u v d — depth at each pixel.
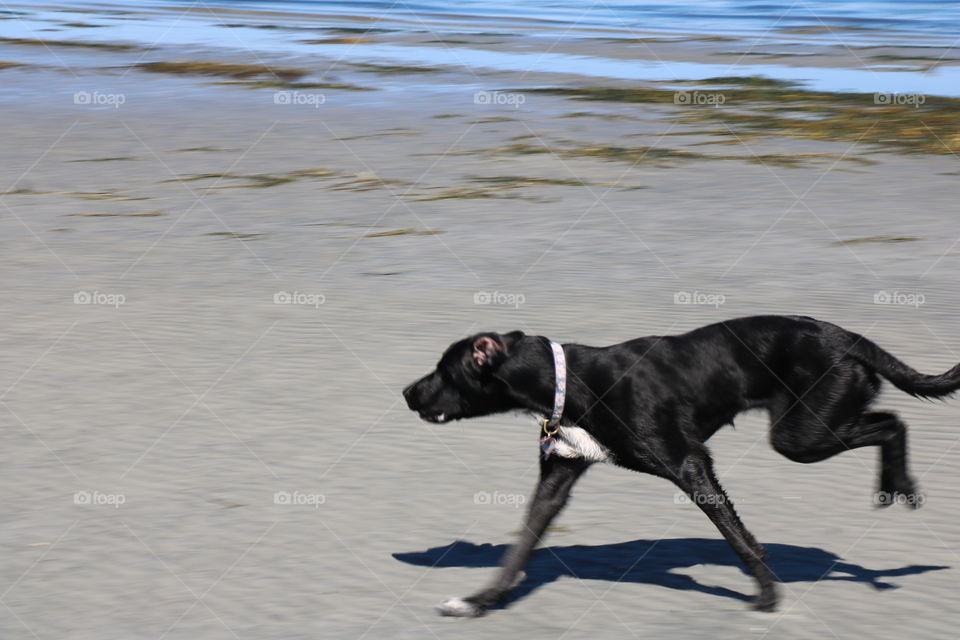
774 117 21.69
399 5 45.84
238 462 7.21
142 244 12.68
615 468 7.11
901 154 18.16
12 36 34.78
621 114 22.25
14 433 7.65
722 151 18.45
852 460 7.20
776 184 15.81
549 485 5.80
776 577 5.79
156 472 7.06
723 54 30.70
